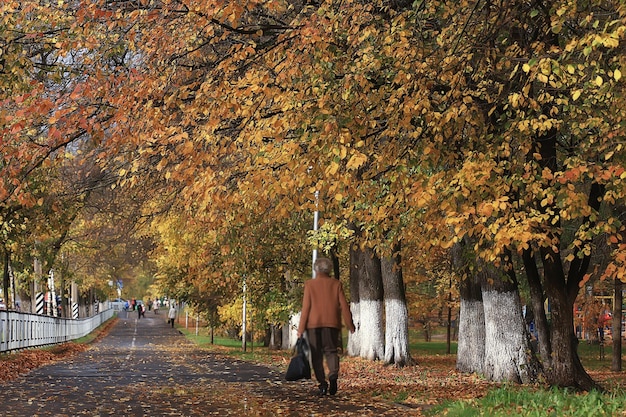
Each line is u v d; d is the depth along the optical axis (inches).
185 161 578.9
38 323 1491.1
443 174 572.4
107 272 2480.3
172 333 2947.8
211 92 566.6
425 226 616.7
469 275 999.6
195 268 1460.4
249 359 1277.1
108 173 1053.2
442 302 1870.1
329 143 512.4
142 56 627.8
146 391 676.1
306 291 610.9
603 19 556.4
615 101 534.9
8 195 597.6
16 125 555.5
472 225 565.9
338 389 703.1
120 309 6530.5
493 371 904.9
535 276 779.4
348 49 582.2
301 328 609.6
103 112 576.7
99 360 1200.2
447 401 555.5
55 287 2372.0
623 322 2253.9
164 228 1398.9
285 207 608.4
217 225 804.6
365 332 1346.0
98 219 1635.1
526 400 516.4
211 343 2160.4
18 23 697.0
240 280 1502.2
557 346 718.5
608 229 529.3
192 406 562.6
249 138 566.3
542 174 550.6
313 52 566.3
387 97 580.7
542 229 595.8
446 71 559.8
